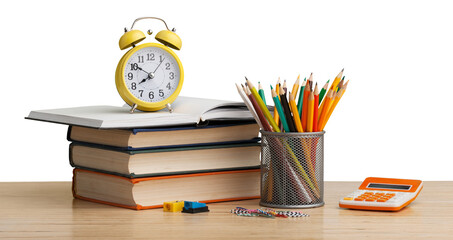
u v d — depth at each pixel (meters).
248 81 1.63
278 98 1.62
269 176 1.64
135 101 1.66
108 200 1.65
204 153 1.65
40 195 1.73
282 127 1.64
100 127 1.57
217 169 1.66
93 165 1.67
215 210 1.61
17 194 1.74
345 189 1.78
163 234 1.45
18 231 1.46
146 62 1.67
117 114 1.65
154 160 1.62
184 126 1.65
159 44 1.68
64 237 1.43
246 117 1.69
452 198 1.69
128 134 1.60
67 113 1.68
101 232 1.46
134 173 1.60
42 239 1.42
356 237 1.43
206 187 1.66
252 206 1.64
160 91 1.68
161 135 1.62
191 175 1.64
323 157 1.65
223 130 1.67
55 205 1.65
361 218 1.54
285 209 1.62
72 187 1.71
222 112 1.67
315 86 1.62
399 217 1.55
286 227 1.49
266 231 1.46
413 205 1.64
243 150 1.69
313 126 1.63
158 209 1.61
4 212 1.59
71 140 1.72
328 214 1.57
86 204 1.66
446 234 1.45
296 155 1.62
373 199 1.61
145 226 1.49
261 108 1.63
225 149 1.67
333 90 1.63
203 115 1.64
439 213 1.58
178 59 1.69
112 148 1.62
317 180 1.64
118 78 1.66
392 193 1.64
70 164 1.72
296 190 1.62
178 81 1.69
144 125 1.60
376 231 1.46
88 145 1.67
